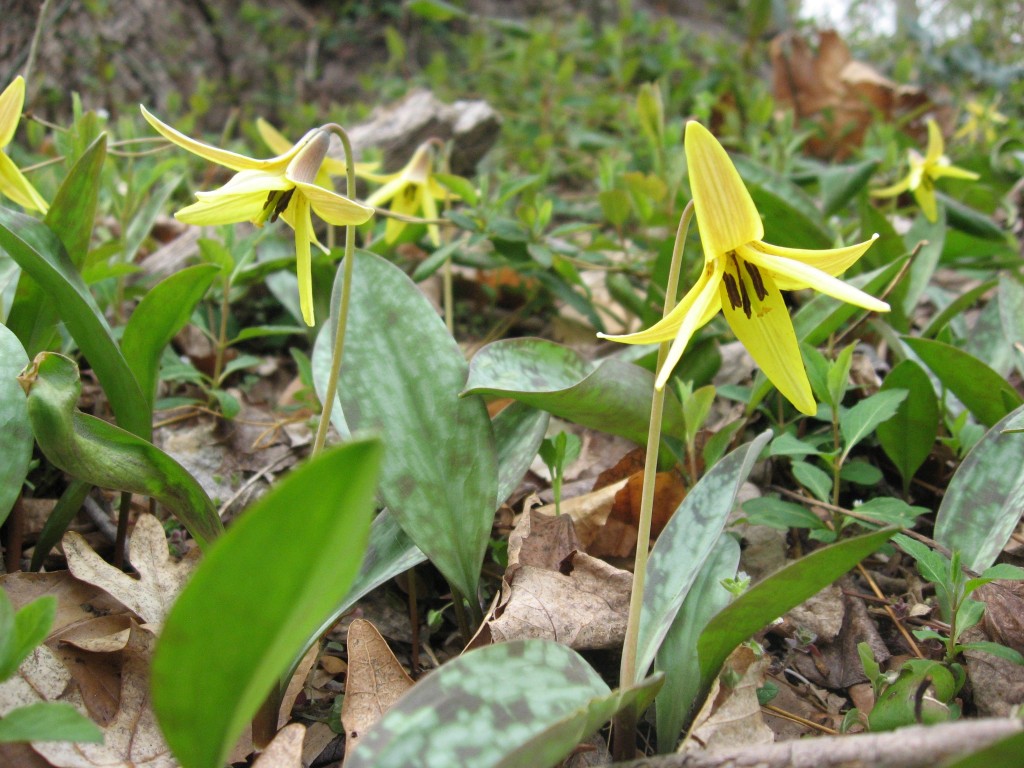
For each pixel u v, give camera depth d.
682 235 0.17
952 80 0.98
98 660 0.20
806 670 0.23
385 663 0.19
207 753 0.13
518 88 0.74
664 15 1.11
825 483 0.25
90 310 0.20
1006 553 0.25
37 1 0.57
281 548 0.11
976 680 0.21
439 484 0.21
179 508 0.19
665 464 0.27
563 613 0.22
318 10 0.95
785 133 0.53
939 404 0.30
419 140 0.53
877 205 0.57
